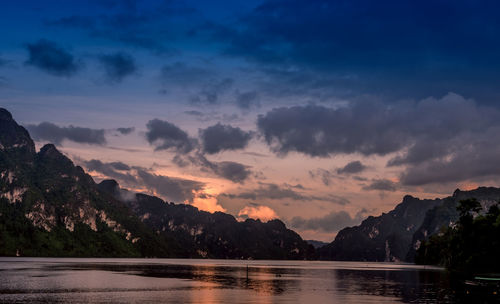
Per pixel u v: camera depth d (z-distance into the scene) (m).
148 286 107.81
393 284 123.00
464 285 118.31
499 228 174.88
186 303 76.50
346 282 132.75
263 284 121.38
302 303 78.12
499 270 174.62
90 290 95.44
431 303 79.25
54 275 141.50
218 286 111.19
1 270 169.12
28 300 78.06
